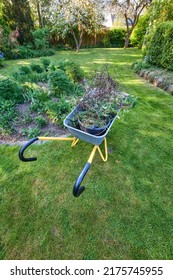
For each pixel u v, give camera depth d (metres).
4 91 2.91
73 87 3.37
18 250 1.34
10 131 2.42
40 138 1.67
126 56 7.28
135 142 2.34
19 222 1.50
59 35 9.31
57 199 1.67
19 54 7.45
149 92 3.72
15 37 7.66
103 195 1.70
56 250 1.34
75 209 1.59
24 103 3.12
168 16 5.35
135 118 2.83
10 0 7.49
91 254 1.32
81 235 1.42
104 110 1.82
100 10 8.31
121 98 2.07
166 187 1.77
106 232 1.43
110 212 1.56
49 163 2.03
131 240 1.38
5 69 5.48
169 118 2.83
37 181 1.83
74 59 6.86
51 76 3.25
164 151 2.20
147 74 4.40
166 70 4.17
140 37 9.18
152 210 1.58
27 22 8.19
